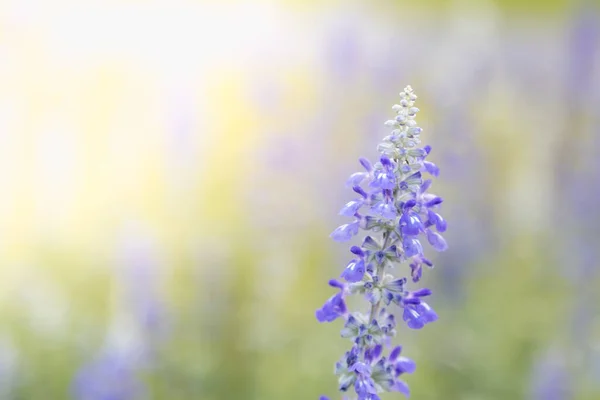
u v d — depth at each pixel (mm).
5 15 12945
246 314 10367
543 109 14562
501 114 13914
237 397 9453
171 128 11852
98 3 14000
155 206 12008
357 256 4027
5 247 11539
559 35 19000
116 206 12180
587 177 12336
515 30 19797
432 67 13812
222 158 11984
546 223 12484
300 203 11266
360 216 4020
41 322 9742
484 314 10867
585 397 9250
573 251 11562
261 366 9836
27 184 12234
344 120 12141
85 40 13461
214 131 12016
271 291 10539
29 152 12453
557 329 10500
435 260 11086
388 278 4078
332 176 11461
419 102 12930
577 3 13672
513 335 10586
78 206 12242
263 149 11484
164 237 11367
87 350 9586
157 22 13922
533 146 13703
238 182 11758
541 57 17125
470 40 14555
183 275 10820
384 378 3996
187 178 11875
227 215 11695
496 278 11727
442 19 18797
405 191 3971
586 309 10359
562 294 11484
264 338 10055
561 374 8938
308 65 12641
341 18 13125
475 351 10039
